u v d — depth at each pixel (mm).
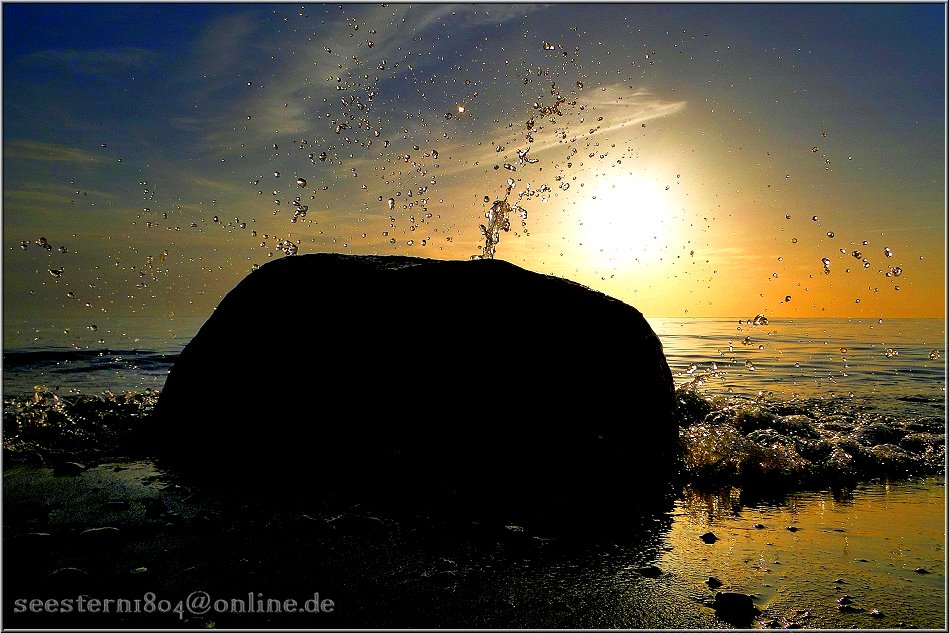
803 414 3992
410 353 2652
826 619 1361
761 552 1754
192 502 2068
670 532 1919
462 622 1324
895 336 14570
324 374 2688
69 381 5438
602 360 2689
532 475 2445
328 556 1653
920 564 1676
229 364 2883
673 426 2850
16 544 1690
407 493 2219
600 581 1543
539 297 2785
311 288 2916
